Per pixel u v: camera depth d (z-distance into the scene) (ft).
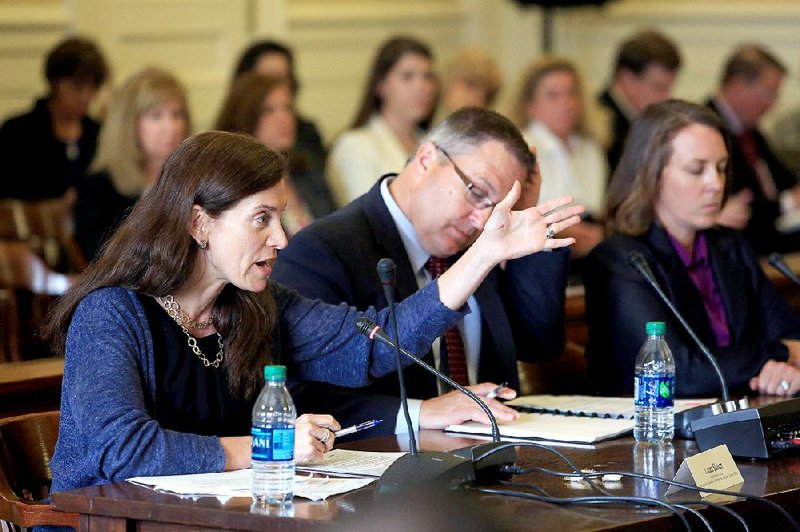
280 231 18.42
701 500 15.90
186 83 54.70
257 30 57.06
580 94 46.47
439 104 49.32
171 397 18.60
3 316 34.37
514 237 19.36
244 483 16.48
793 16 63.16
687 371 24.57
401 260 23.25
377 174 43.45
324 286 22.50
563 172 45.91
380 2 60.90
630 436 20.47
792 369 24.84
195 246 18.43
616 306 25.53
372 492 16.01
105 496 15.84
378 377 20.43
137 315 18.34
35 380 24.04
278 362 20.20
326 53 59.31
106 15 51.98
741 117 49.42
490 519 14.89
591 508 15.42
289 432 15.83
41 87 50.08
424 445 19.40
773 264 24.86
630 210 26.43
